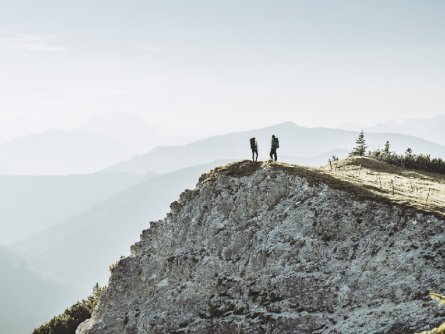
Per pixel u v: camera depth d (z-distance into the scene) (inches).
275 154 2042.3
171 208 2132.1
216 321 1616.6
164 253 2011.6
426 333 948.0
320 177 1793.8
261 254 1676.9
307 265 1569.9
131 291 2012.8
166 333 1718.8
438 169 2992.1
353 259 1512.1
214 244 1845.5
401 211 1525.6
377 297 1379.2
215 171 2091.5
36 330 2842.0
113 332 1919.3
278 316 1496.1
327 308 1450.5
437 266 1349.7
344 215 1614.2
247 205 1865.2
